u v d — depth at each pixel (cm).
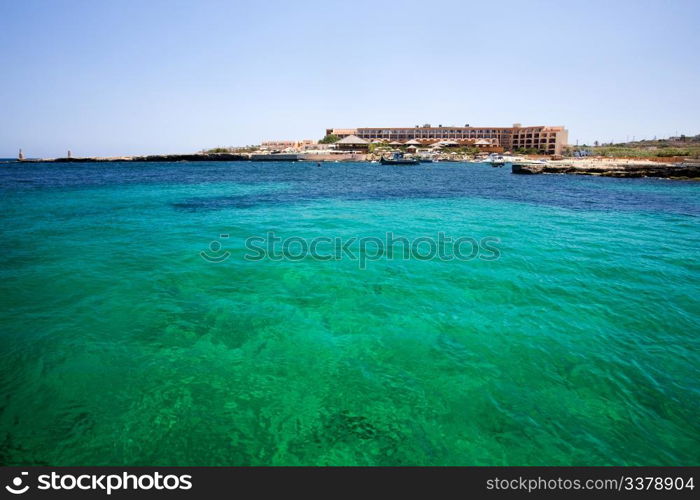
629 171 5325
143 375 551
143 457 418
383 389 530
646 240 1420
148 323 706
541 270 1030
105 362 580
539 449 432
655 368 582
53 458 416
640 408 495
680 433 456
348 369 575
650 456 425
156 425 459
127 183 4059
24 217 1841
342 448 432
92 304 785
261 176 5344
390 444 438
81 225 1642
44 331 669
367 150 11556
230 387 530
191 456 421
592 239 1426
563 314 760
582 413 486
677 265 1084
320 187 3691
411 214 2039
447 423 469
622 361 598
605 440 445
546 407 496
